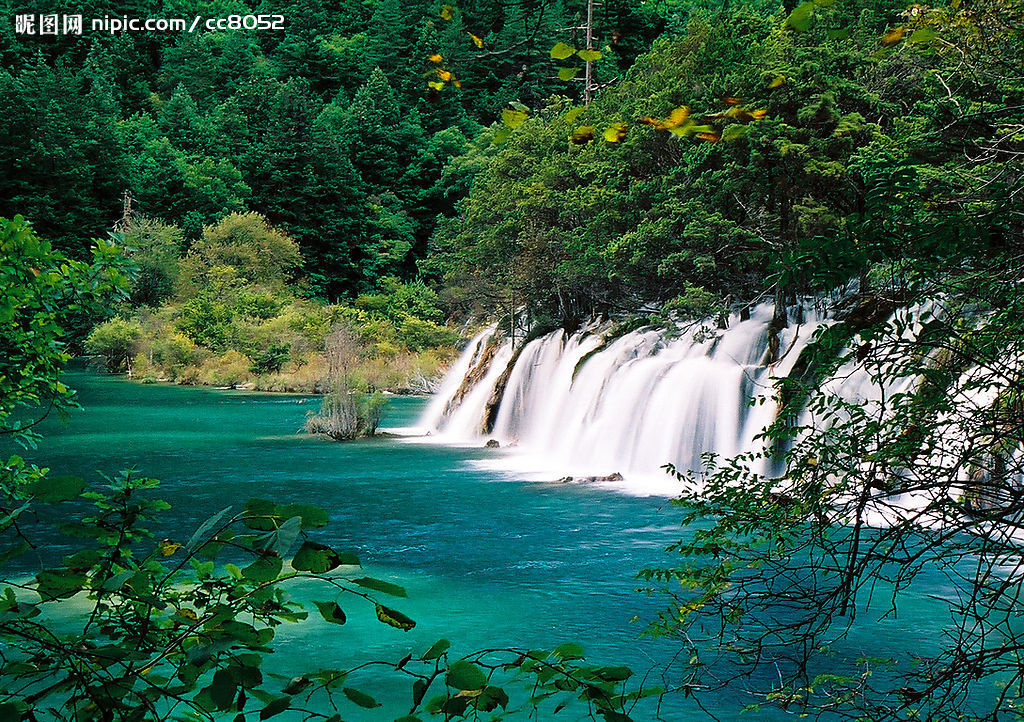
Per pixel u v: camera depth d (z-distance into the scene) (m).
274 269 84.94
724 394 24.48
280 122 98.69
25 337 7.98
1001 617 11.00
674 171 33.12
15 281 7.73
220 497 22.16
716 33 33.16
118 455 29.12
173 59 134.12
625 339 31.45
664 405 25.98
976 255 4.18
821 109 28.02
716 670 10.21
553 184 41.78
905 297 4.42
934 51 17.44
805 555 11.24
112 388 56.91
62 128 89.81
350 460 28.61
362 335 67.25
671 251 32.16
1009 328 4.12
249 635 2.41
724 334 28.06
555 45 3.36
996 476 4.14
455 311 70.62
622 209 35.12
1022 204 4.03
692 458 24.75
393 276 88.06
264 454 29.83
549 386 34.28
